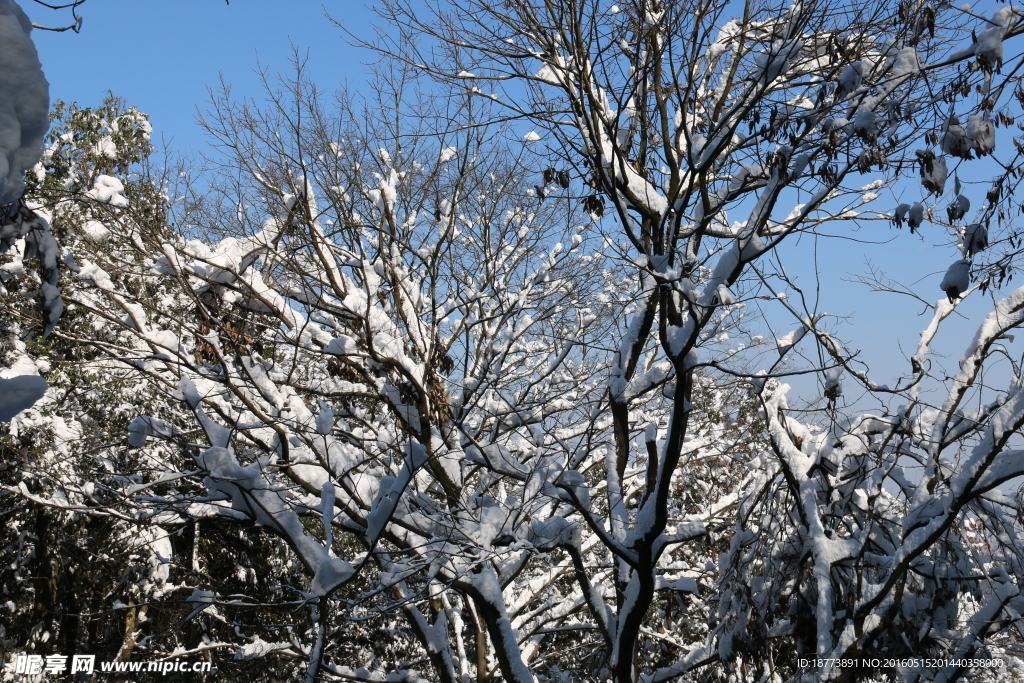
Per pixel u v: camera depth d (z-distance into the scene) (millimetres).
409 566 9727
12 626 18094
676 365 7871
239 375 9406
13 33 4738
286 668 17062
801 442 9656
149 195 10609
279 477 10336
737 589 9250
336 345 9844
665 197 9742
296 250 10570
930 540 8000
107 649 19266
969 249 6590
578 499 9484
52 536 16906
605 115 9312
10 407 4730
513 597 13688
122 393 13992
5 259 8047
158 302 12219
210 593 9008
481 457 10672
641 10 8234
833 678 8133
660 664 17812
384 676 11422
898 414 9375
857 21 7973
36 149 4863
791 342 8328
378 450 10602
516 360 13859
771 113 7238
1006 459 7762
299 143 9859
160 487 11000
